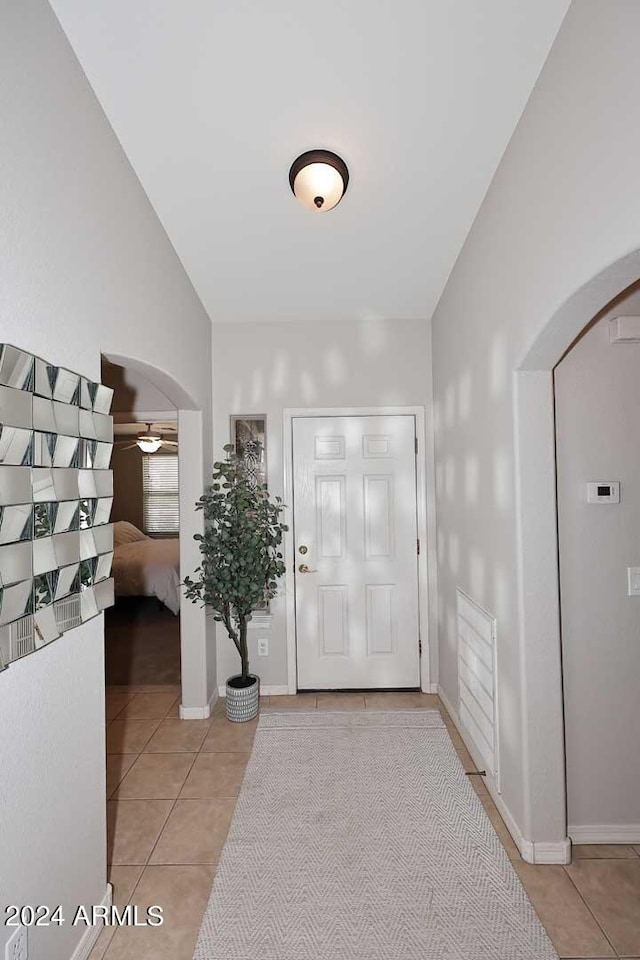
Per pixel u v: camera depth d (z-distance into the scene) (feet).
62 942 4.92
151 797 8.11
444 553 11.06
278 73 5.68
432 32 5.25
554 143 5.41
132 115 6.19
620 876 6.29
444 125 6.44
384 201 7.89
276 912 5.87
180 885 6.34
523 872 6.38
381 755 9.20
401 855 6.73
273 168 7.15
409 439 12.00
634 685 6.84
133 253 7.06
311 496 12.04
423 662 11.93
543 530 6.59
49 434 4.74
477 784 8.29
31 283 4.57
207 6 4.93
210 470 11.75
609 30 4.34
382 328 12.05
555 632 6.56
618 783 6.84
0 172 4.13
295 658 12.03
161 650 15.53
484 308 7.89
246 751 9.46
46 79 4.83
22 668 4.37
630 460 6.90
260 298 10.93
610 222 4.41
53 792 4.82
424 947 5.40
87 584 5.48
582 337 6.91
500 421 7.25
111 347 6.36
